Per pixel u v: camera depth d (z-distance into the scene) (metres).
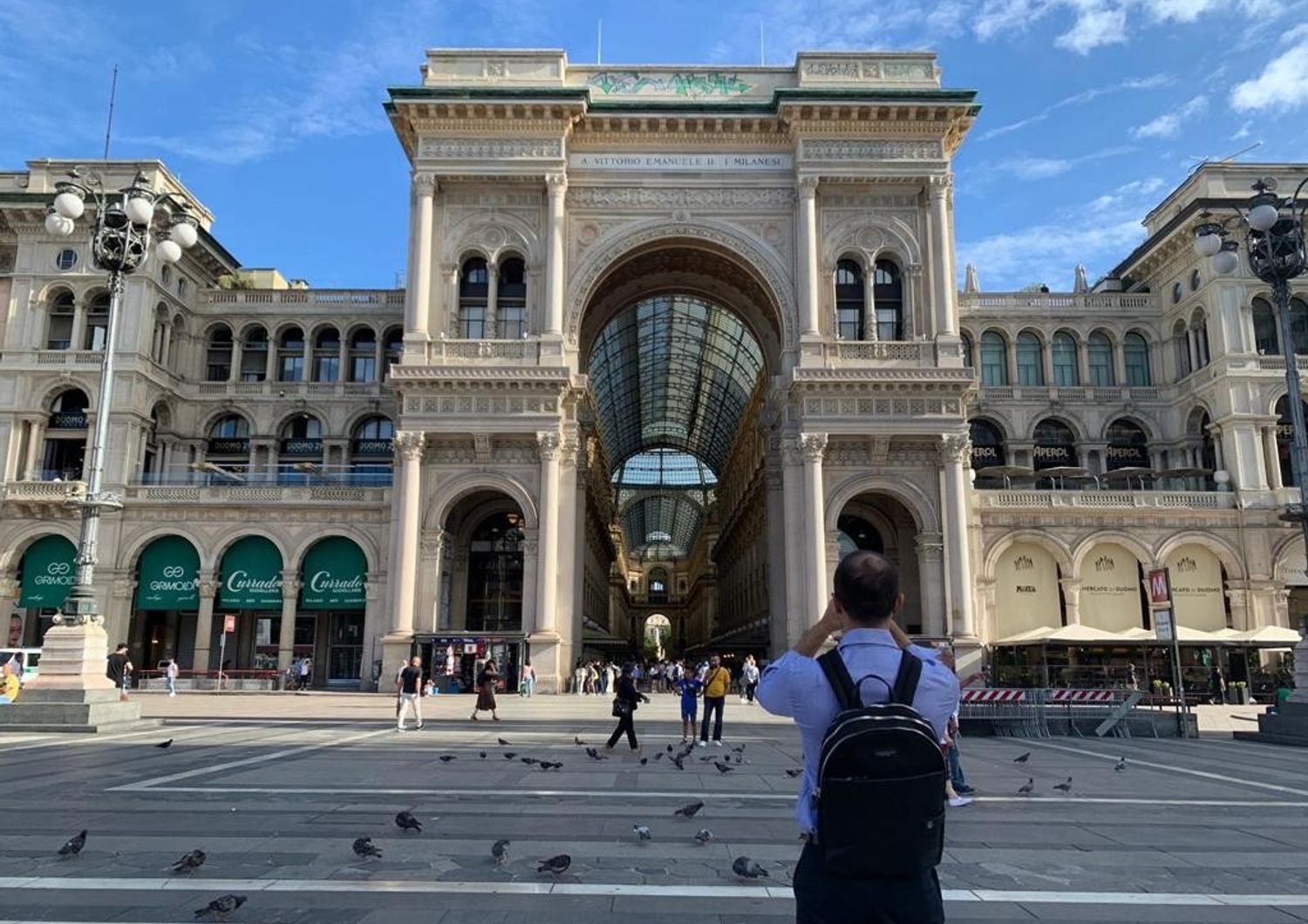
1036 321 57.41
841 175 45.38
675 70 47.66
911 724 3.46
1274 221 23.94
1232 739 24.92
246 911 6.76
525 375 42.69
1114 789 14.51
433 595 42.50
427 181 45.12
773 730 26.30
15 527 48.12
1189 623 46.84
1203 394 52.34
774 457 49.22
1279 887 7.96
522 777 14.77
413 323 44.03
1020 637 43.50
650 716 30.80
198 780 13.86
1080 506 47.19
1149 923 6.79
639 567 152.25
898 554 48.50
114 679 34.47
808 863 3.75
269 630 51.31
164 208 50.06
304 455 56.69
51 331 52.47
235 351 57.59
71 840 8.84
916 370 43.16
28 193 52.25
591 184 46.38
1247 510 47.47
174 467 54.97
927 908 3.51
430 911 6.87
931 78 46.50
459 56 46.84
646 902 7.20
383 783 13.79
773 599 48.09
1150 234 59.81
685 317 68.69
